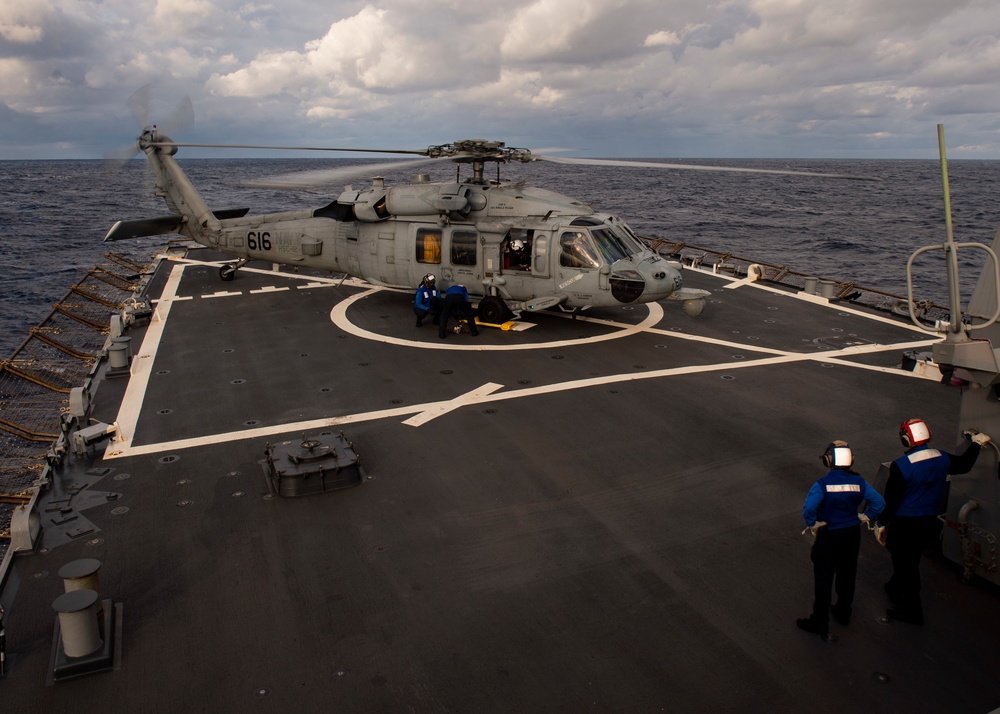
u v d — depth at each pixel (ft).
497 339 56.29
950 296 20.04
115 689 20.51
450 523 29.35
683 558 26.84
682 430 38.70
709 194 380.37
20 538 26.96
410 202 60.39
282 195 359.87
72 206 296.10
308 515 29.99
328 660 21.54
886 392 44.52
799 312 64.69
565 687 20.35
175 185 74.90
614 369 49.03
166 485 32.58
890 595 24.34
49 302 119.44
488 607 23.98
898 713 19.45
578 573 25.89
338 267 69.31
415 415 40.86
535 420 40.14
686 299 58.54
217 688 20.48
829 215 259.19
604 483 32.73
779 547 27.58
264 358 51.34
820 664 21.31
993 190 429.79
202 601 24.43
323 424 39.58
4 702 20.03
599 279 56.03
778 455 35.60
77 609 20.51
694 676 20.79
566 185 448.24
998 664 21.34
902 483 22.58
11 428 39.29
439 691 20.25
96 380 46.75
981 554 24.09
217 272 81.25
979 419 23.21
